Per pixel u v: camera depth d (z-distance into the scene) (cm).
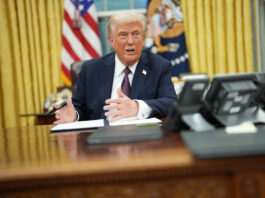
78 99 165
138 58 163
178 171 53
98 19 321
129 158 56
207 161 53
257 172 54
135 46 157
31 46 297
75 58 297
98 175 52
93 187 54
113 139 75
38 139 91
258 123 88
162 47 297
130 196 54
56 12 298
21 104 300
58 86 304
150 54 175
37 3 295
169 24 297
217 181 55
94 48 301
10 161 60
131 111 126
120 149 65
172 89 162
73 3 295
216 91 82
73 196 54
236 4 296
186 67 300
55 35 300
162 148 63
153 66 166
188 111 82
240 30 299
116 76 166
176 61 299
